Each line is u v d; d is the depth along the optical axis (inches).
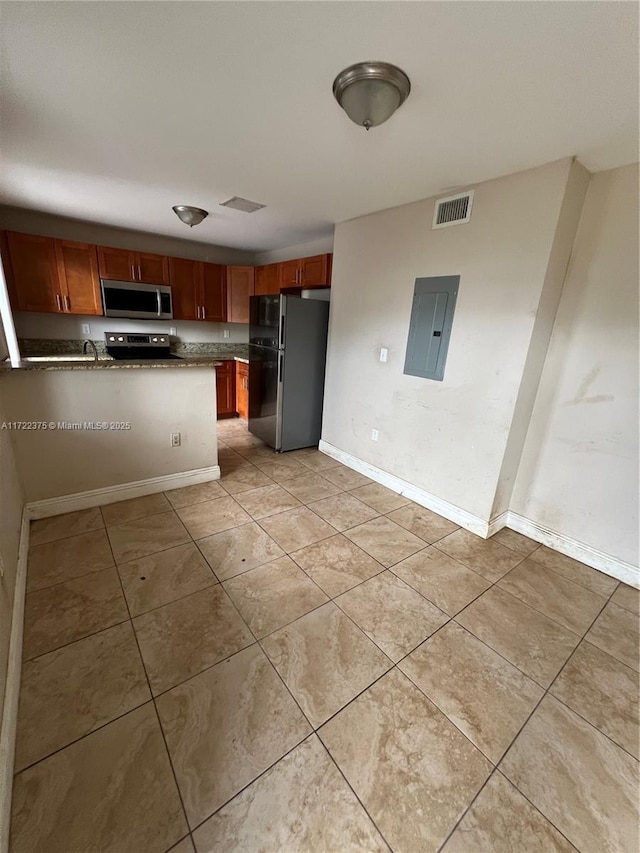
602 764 47.6
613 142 66.1
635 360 77.8
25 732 47.2
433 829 40.4
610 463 83.7
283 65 52.0
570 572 85.8
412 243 104.8
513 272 83.5
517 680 58.4
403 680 57.3
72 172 94.2
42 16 44.0
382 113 55.8
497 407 91.0
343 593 75.0
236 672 56.9
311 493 118.9
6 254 133.3
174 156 83.4
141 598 70.5
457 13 41.7
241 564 82.2
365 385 128.3
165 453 112.5
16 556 70.5
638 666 62.2
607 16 40.5
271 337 146.9
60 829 38.7
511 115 60.5
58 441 94.3
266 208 118.1
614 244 77.6
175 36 47.1
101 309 156.2
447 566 85.6
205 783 43.2
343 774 44.8
